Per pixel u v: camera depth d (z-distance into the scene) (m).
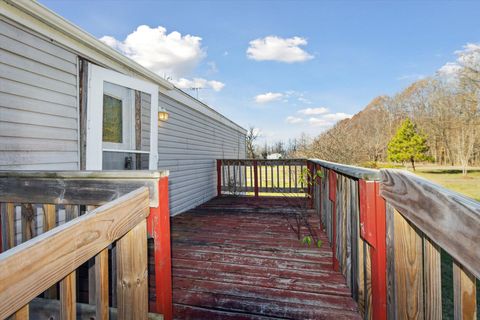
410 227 0.97
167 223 1.46
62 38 2.47
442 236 0.67
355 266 1.72
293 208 5.04
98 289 1.03
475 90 14.23
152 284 2.13
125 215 1.14
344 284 2.03
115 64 3.10
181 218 4.41
